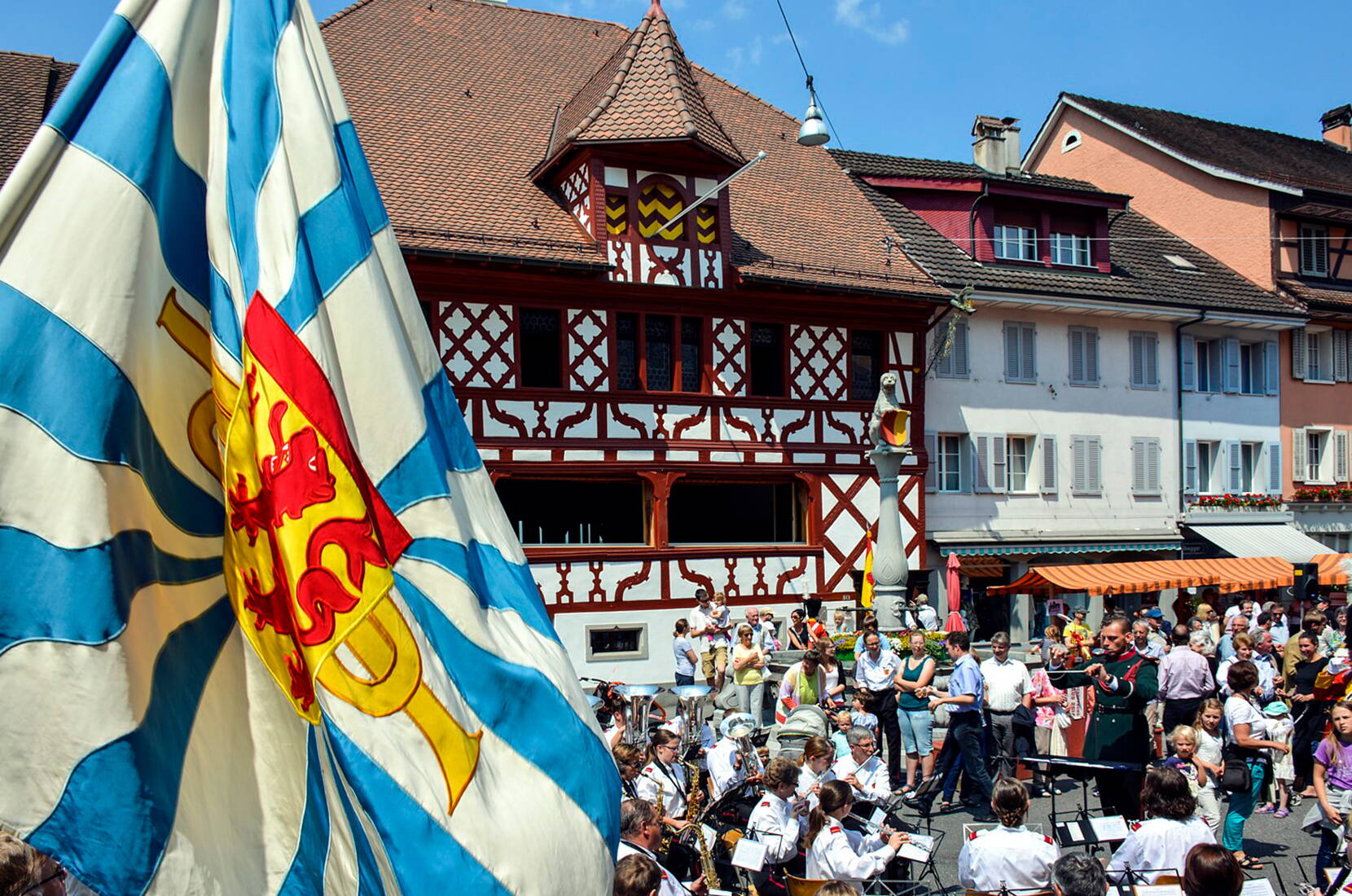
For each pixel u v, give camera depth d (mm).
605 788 3486
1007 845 6844
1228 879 5195
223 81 3322
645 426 21203
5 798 2666
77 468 2836
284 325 3154
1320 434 31984
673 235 21453
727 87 28609
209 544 3133
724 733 9156
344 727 3051
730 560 22016
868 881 7312
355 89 22969
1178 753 9742
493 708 3342
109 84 3104
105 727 2742
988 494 26312
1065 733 12555
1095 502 27766
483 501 3777
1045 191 27609
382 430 3334
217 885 2832
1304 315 30297
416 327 3682
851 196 26594
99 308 2936
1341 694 11156
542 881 3182
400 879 2998
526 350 20578
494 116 23703
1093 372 27938
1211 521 29297
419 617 3281
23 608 2758
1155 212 34219
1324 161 37094
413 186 20891
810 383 22938
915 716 11414
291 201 3256
